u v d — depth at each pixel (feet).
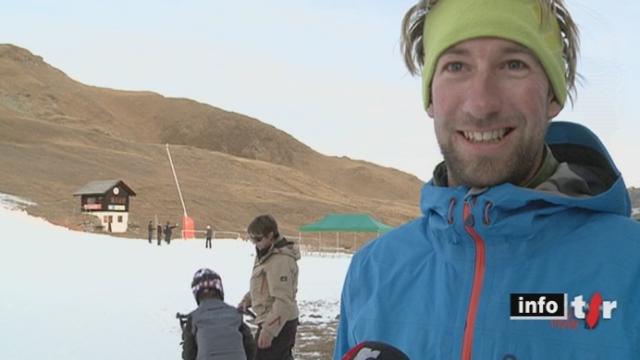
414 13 6.73
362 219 170.81
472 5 5.88
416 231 6.63
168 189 373.61
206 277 18.70
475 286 5.68
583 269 5.31
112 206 256.73
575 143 6.61
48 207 276.21
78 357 37.45
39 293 67.31
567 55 6.32
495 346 5.40
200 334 17.95
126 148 489.67
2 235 136.36
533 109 5.79
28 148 406.41
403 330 6.07
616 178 5.98
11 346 39.60
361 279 6.80
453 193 5.91
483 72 5.80
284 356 19.26
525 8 5.85
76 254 121.70
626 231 5.36
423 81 6.51
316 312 59.26
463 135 5.92
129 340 43.24
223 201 380.78
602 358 5.03
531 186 6.15
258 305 19.39
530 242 5.55
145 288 76.28
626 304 5.09
